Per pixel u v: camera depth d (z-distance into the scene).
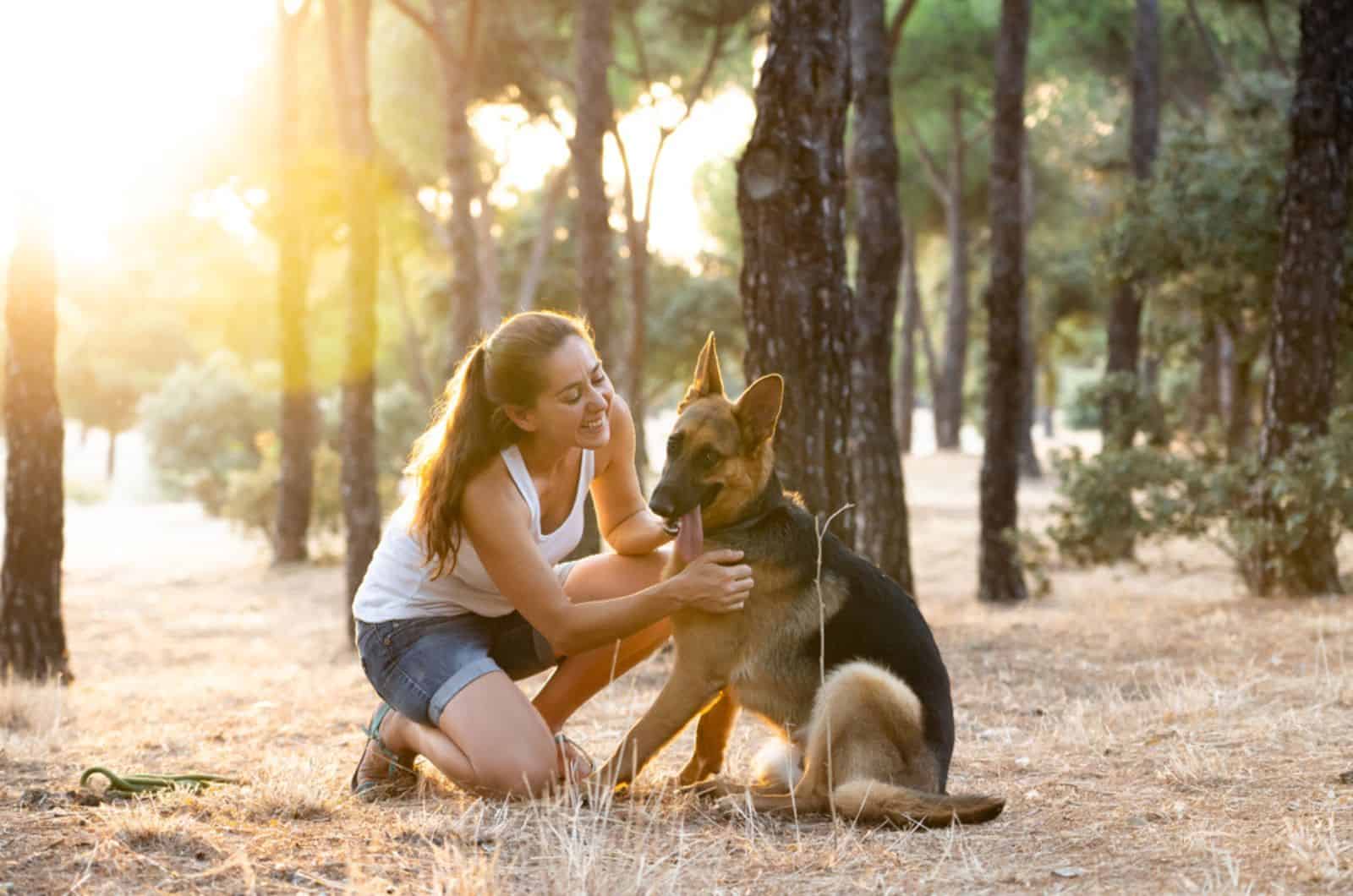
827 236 7.09
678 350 35.91
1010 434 13.59
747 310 7.17
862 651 3.87
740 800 3.82
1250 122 16.12
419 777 4.26
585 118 13.93
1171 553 17.47
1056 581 15.55
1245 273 15.64
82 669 11.79
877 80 11.25
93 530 30.98
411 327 31.98
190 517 34.97
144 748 5.48
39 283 9.04
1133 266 16.17
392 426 28.03
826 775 3.73
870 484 11.26
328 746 5.43
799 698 3.89
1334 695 5.62
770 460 4.11
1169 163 15.98
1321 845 3.21
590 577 4.35
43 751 5.28
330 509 21.19
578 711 6.11
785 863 3.23
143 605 17.25
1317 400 10.41
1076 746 4.89
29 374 8.98
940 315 48.03
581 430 3.86
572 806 3.66
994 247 13.63
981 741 5.21
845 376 7.18
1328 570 10.52
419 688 3.97
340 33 14.31
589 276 14.05
